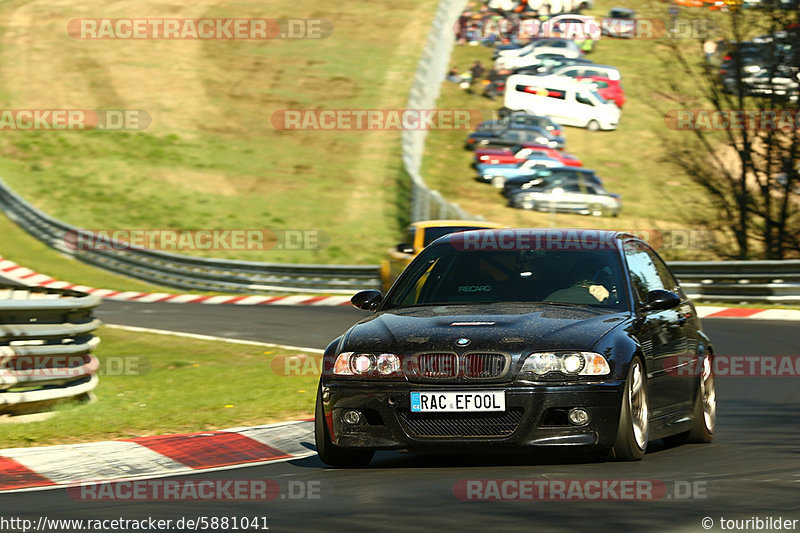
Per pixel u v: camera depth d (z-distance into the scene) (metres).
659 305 25.62
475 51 177.38
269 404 36.66
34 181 144.00
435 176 139.25
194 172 149.00
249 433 30.95
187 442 29.69
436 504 19.75
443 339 23.47
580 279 26.23
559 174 125.25
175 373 46.78
